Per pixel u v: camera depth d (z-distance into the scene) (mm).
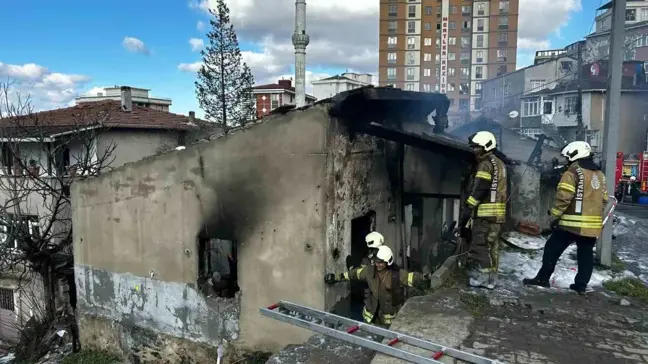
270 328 6910
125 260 8211
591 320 4551
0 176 13320
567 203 5184
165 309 7871
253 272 6953
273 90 48312
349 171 6910
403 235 9062
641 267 7109
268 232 6758
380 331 3930
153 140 20578
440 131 9984
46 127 15656
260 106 49000
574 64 39531
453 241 9320
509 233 9469
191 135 22062
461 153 6438
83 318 8891
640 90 32719
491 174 5344
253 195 6836
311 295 6480
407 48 72062
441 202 12031
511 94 47312
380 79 73375
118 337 8469
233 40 31766
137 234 8023
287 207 6574
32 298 13953
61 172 14898
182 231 7539
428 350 3635
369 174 7613
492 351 3828
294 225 6539
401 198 8922
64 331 11070
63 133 15141
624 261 7512
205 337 7516
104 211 8352
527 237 9141
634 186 27547
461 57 70188
